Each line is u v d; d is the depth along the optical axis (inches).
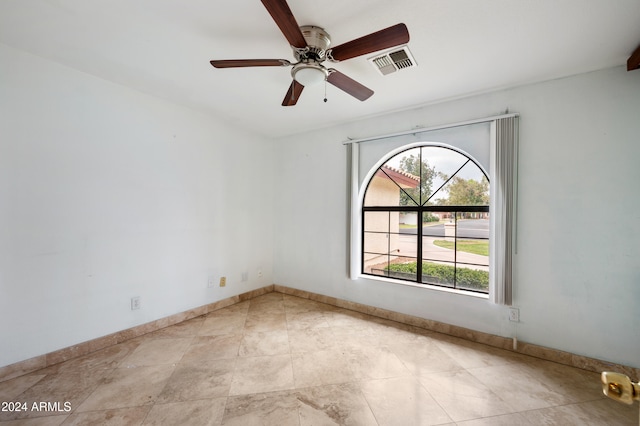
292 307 136.3
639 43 71.1
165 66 86.7
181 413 64.6
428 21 64.3
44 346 82.4
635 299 78.7
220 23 66.2
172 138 114.9
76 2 59.4
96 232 93.4
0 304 74.9
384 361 87.8
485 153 101.9
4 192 75.7
